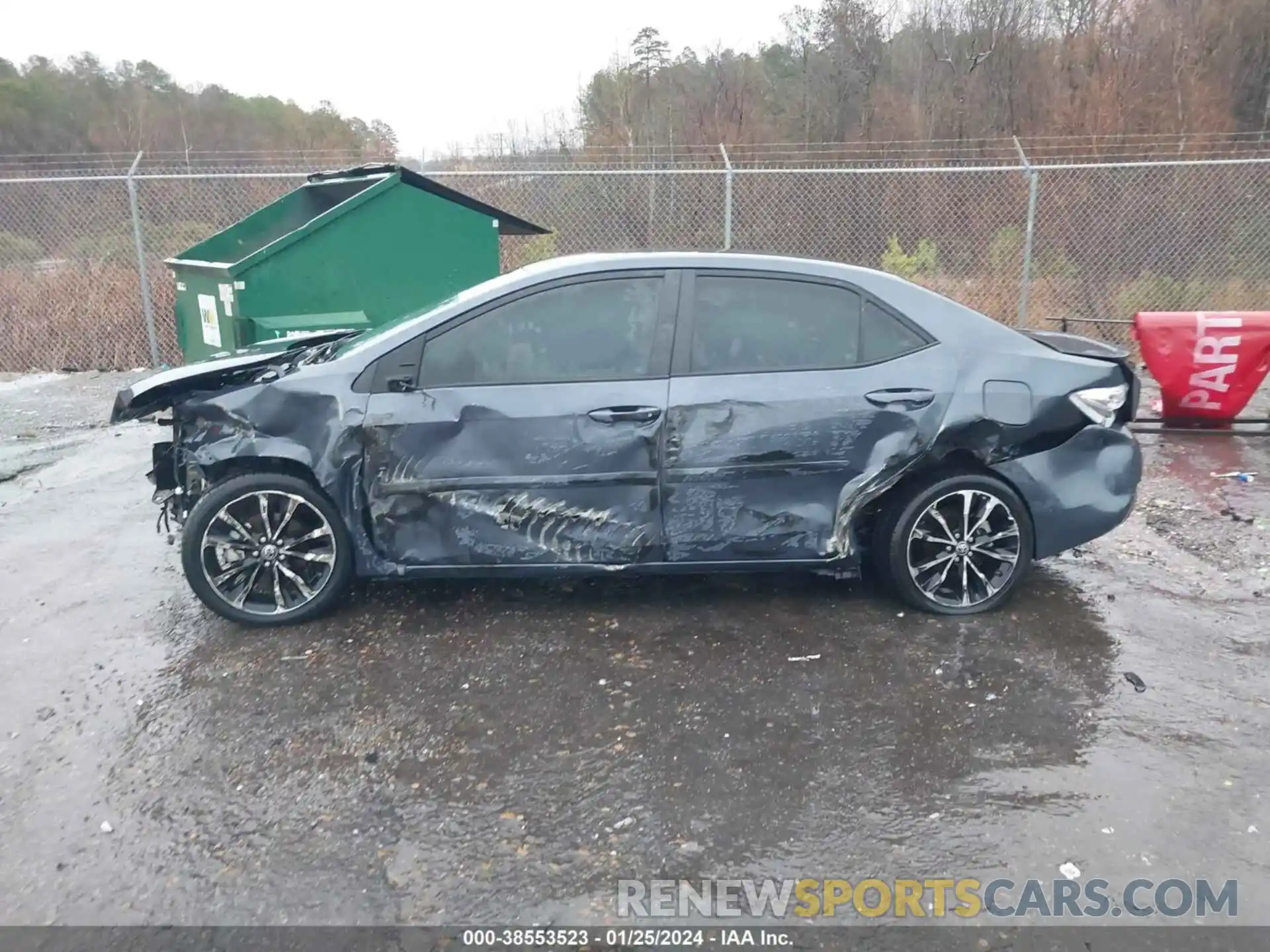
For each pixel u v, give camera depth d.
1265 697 3.60
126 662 3.97
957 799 3.03
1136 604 4.43
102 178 9.98
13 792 3.11
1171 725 3.41
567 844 2.85
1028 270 10.40
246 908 2.61
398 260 7.38
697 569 4.20
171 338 10.94
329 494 4.10
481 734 3.42
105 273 10.98
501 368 4.06
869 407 4.01
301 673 3.86
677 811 2.99
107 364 10.81
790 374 4.04
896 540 4.21
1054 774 3.14
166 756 3.30
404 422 4.01
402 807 3.02
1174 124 17.77
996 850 2.80
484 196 12.17
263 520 4.18
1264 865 2.72
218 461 4.09
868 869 2.74
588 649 4.05
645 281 4.11
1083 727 3.41
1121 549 5.12
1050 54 20.61
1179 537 5.30
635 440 4.00
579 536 4.11
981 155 18.25
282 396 4.06
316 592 4.26
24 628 4.30
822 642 4.07
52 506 6.07
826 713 3.53
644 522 4.09
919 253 12.60
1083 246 12.45
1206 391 7.38
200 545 4.12
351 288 7.26
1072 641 4.05
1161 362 7.45
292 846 2.85
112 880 2.71
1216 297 11.66
